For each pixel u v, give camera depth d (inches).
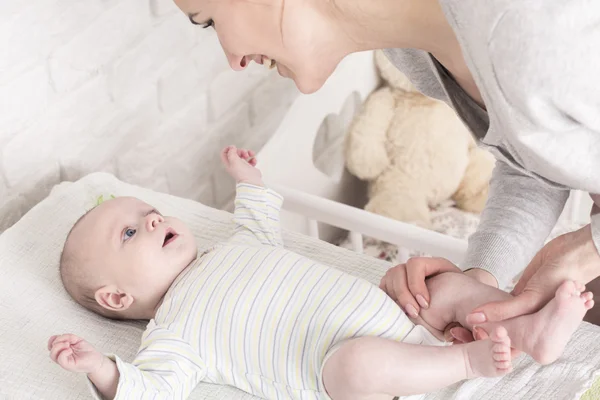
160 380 42.6
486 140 35.4
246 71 75.8
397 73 82.2
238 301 45.8
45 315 49.1
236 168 56.6
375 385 40.9
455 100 38.8
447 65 36.4
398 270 45.6
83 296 50.1
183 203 59.0
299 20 35.3
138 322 50.9
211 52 70.5
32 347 46.6
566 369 45.4
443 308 43.6
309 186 79.2
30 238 53.1
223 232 56.7
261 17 35.6
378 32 35.1
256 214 54.4
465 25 30.0
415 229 58.7
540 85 28.9
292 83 83.4
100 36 58.3
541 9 28.2
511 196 45.5
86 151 60.6
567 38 28.1
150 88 64.9
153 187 68.6
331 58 37.3
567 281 36.2
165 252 50.0
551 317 36.5
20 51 52.4
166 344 44.5
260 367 45.2
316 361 44.0
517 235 44.7
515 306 37.8
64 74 56.4
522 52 28.7
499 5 28.8
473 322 38.5
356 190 87.8
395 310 44.5
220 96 73.5
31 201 57.1
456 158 79.1
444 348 40.9
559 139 31.1
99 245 49.7
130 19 60.6
